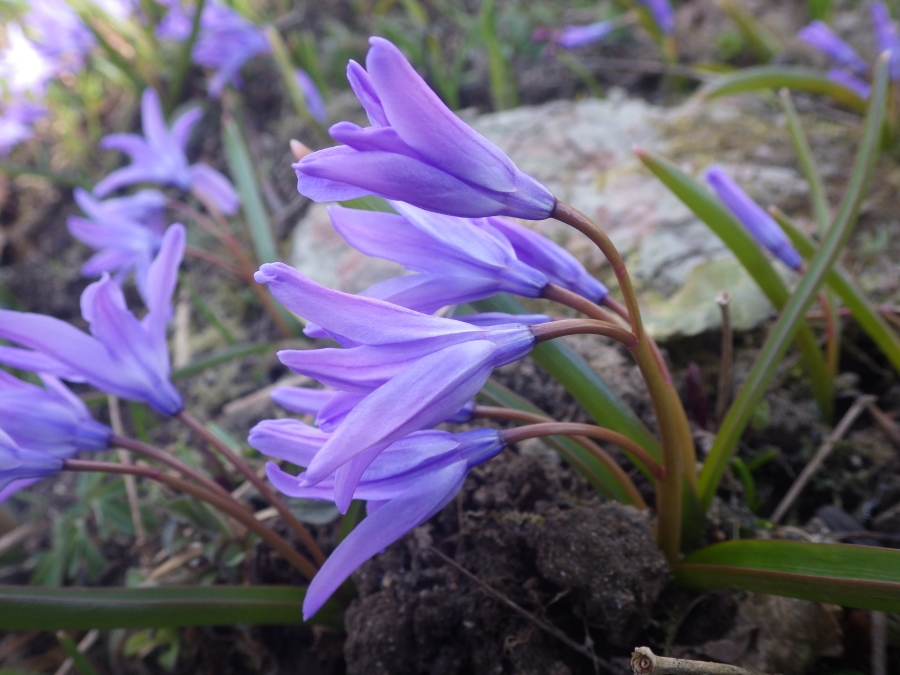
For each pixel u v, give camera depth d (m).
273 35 0.17
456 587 0.08
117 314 0.07
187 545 0.09
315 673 0.09
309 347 0.13
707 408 0.09
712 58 0.18
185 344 0.15
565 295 0.06
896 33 0.15
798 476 0.10
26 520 0.13
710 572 0.07
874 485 0.09
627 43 0.19
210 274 0.16
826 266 0.08
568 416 0.10
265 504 0.10
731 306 0.11
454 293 0.06
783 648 0.07
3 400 0.07
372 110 0.05
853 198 0.08
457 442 0.06
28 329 0.07
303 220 0.16
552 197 0.05
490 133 0.16
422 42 0.19
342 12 0.21
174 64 0.20
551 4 0.20
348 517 0.08
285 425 0.06
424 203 0.05
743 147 0.14
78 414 0.07
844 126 0.15
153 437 0.13
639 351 0.06
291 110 0.19
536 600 0.07
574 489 0.09
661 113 0.16
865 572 0.06
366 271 0.13
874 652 0.07
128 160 0.19
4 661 0.10
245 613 0.07
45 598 0.07
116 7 0.19
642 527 0.07
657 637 0.07
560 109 0.16
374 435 0.05
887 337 0.09
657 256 0.12
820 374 0.10
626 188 0.13
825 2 0.17
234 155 0.16
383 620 0.08
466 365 0.05
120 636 0.10
